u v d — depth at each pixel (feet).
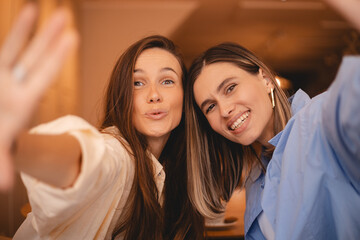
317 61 29.68
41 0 10.67
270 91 3.95
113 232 3.46
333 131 2.28
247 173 4.38
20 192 9.49
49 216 2.03
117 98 3.73
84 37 14.90
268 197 3.33
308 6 17.17
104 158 2.29
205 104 3.95
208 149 4.43
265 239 3.92
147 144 3.76
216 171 4.48
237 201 7.31
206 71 3.89
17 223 9.23
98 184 2.22
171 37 15.24
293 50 26.12
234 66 3.82
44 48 1.27
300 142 2.96
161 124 3.66
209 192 4.31
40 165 1.72
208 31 20.68
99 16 15.01
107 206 2.94
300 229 2.79
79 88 14.38
